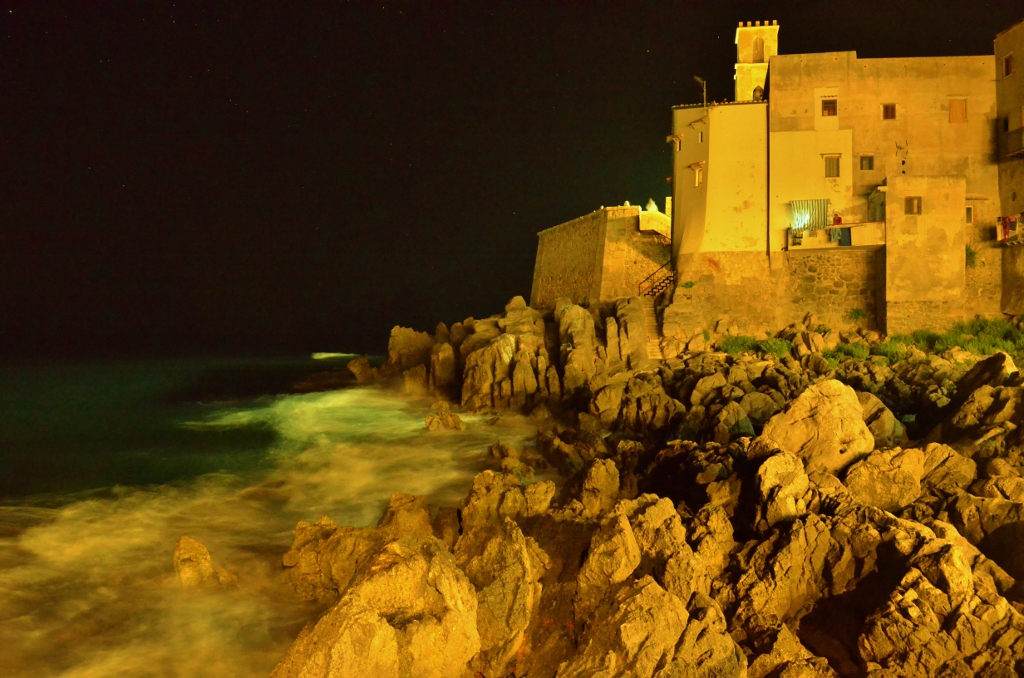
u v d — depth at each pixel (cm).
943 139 3788
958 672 1193
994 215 3734
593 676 1148
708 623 1257
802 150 3853
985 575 1413
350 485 2305
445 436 2878
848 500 1596
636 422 2891
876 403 2339
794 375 3097
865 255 3781
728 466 1927
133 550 1761
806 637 1391
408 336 4553
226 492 2247
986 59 3759
